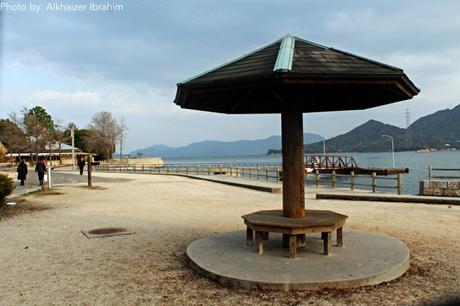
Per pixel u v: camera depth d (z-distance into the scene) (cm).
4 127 7425
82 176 3750
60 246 818
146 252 754
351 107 879
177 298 502
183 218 1177
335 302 471
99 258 714
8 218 1208
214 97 739
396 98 736
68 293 532
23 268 656
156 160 9562
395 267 563
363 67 557
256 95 772
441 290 511
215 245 717
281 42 658
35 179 3166
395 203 1481
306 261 597
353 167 4844
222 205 1501
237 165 5412
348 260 599
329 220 628
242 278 529
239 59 658
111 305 486
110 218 1195
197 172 4472
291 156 652
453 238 829
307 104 865
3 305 493
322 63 559
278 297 491
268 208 1397
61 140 7888
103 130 9081
